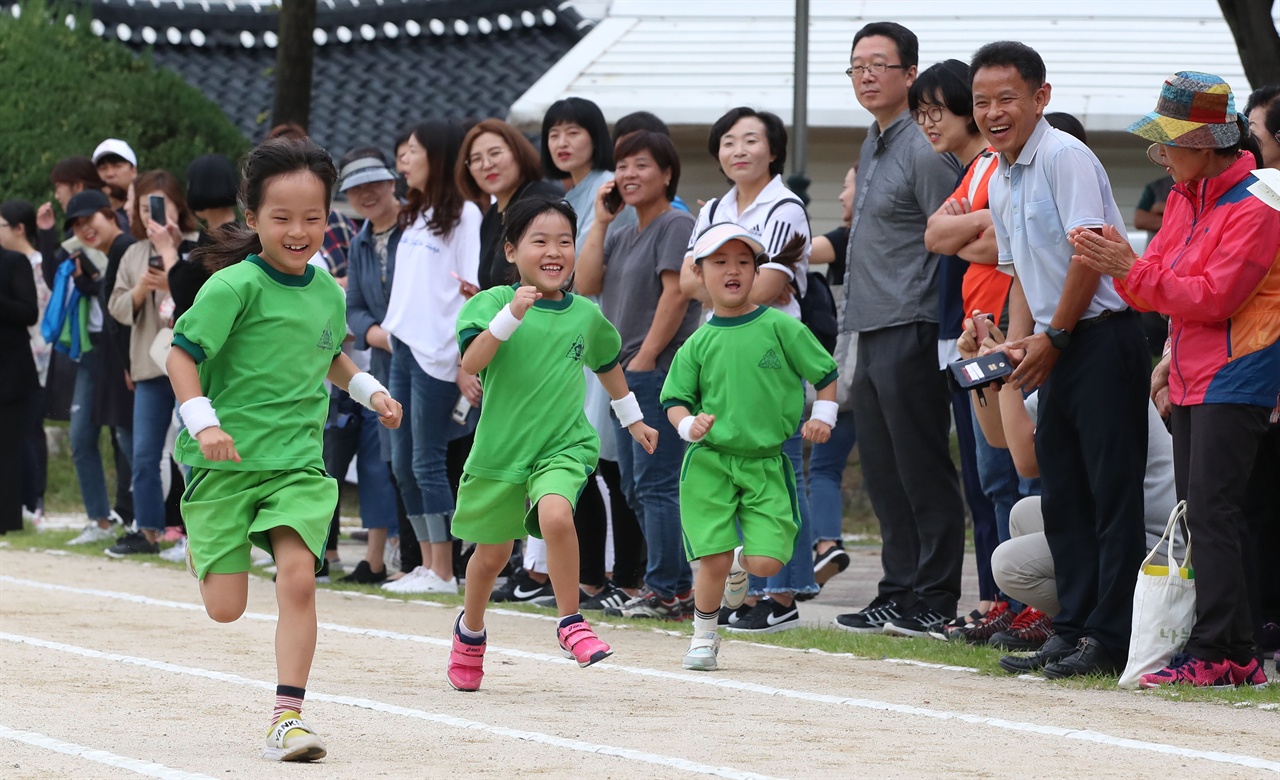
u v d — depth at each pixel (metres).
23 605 23.47
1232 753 13.59
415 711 15.51
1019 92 17.88
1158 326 29.36
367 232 27.27
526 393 17.14
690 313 23.53
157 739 14.03
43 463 38.84
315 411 14.45
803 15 31.38
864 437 22.44
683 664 18.81
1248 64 26.30
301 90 41.12
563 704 16.08
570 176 26.39
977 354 18.81
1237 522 16.91
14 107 45.94
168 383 30.73
